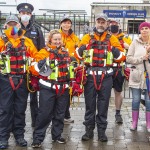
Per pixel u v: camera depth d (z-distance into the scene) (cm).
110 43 625
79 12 1238
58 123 627
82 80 621
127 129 707
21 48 591
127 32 1127
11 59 588
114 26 745
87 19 1231
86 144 625
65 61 604
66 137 662
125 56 650
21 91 602
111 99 945
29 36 673
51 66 598
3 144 602
